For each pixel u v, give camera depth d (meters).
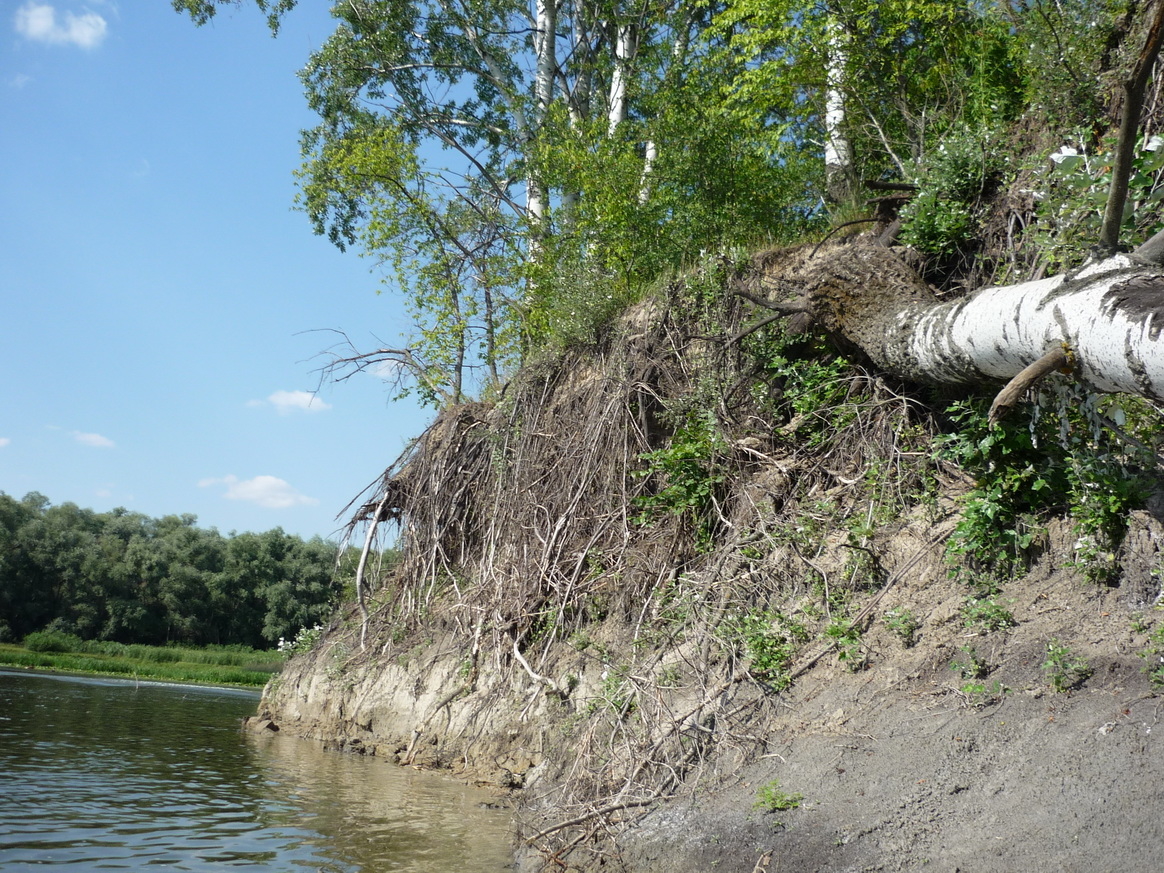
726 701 5.76
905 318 6.36
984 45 9.88
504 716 8.18
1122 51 6.80
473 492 11.55
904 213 7.97
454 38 19.48
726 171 11.66
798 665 5.71
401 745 9.41
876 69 11.66
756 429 8.10
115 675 29.86
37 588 54.91
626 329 9.97
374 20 19.03
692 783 5.27
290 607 56.06
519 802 6.47
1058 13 7.52
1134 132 4.41
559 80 19.92
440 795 7.46
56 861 5.14
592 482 9.19
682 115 11.98
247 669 36.88
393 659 10.49
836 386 7.60
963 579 5.54
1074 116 7.14
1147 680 4.06
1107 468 5.00
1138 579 4.61
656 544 7.91
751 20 12.59
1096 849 3.38
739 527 7.20
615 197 12.08
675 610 7.00
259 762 9.18
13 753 8.98
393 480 12.77
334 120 19.55
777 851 4.25
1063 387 5.02
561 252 13.48
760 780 4.93
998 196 7.45
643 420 9.10
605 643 7.70
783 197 12.18
